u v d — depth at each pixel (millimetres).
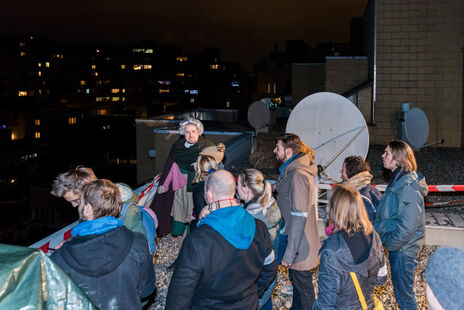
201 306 2447
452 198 7688
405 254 3393
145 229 3084
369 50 16609
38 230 31125
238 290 2449
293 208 3381
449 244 5699
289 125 6500
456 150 13289
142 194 5785
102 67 135000
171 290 2373
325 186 6258
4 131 77688
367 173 3707
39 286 1741
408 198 3244
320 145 6387
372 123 14781
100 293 2195
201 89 141000
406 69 14336
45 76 125438
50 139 84000
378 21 14352
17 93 116750
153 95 135750
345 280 2553
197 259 2340
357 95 14992
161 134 14695
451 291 1145
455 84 14094
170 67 138750
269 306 3498
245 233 2479
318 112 6402
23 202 68688
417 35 14172
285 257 3383
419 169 10203
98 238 2240
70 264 2176
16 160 74375
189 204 4801
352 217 2562
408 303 3451
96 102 130625
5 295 1614
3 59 122875
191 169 4730
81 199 2361
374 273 2631
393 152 3414
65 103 127375
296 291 3691
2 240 52438
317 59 45938
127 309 2271
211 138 13516
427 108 14336
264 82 52500
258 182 3074
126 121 99438
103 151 94500
